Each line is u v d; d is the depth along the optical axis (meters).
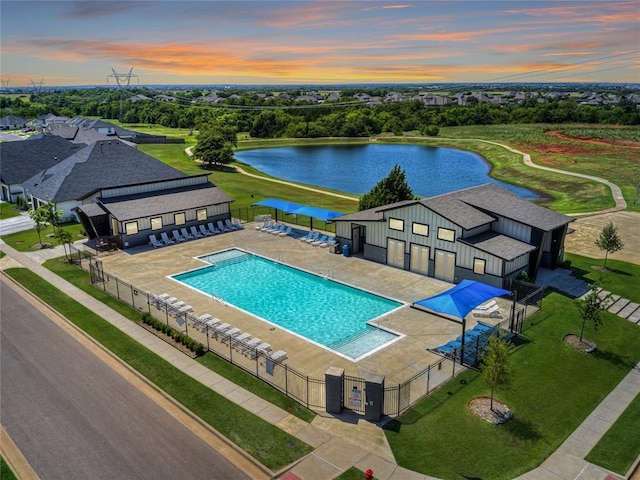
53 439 18.89
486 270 32.34
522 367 23.97
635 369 24.28
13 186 64.62
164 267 38.50
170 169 59.34
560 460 17.69
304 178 95.94
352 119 177.25
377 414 19.73
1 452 18.20
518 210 36.41
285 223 52.34
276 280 36.22
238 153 139.00
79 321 29.14
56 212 45.28
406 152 138.12
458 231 33.31
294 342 26.48
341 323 29.20
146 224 44.19
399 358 24.70
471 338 26.41
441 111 197.88
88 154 57.31
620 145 116.69
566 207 63.78
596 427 19.62
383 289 33.62
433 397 21.44
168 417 20.23
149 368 23.88
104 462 17.62
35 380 23.03
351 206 62.28
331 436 18.91
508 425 19.59
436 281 34.94
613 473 17.06
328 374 19.98
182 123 193.38
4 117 185.00
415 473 16.97
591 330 27.94
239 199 65.38
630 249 42.56
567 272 36.66
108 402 21.30
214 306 31.31
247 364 24.22
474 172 102.44
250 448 18.19
